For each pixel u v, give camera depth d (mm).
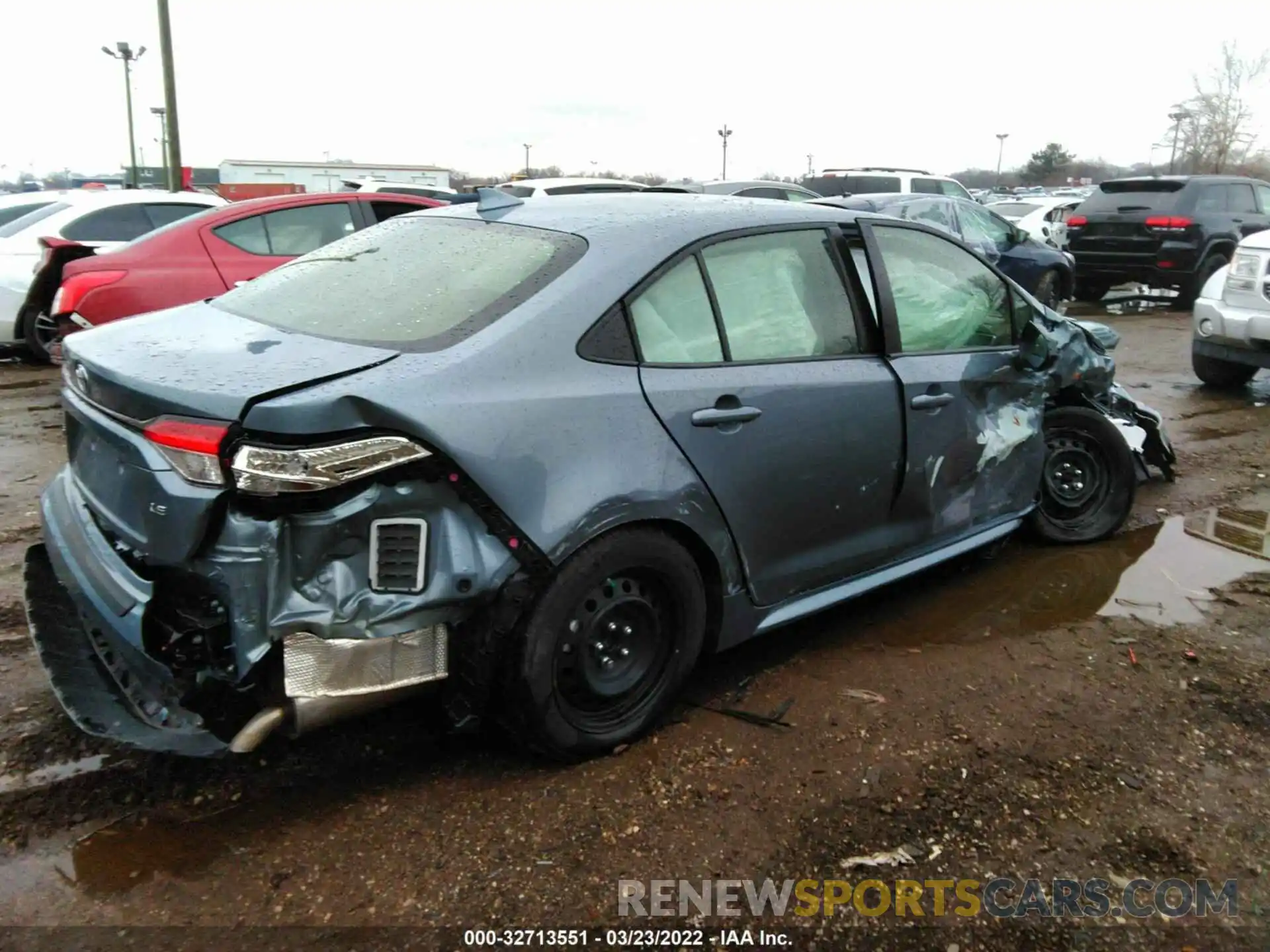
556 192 13641
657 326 3016
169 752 2625
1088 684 3523
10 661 3453
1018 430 4238
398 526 2500
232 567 2402
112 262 6773
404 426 2434
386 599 2492
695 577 3059
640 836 2654
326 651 2465
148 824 2648
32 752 2918
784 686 3467
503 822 2691
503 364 2662
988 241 11977
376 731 3111
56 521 3023
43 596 3203
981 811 2797
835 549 3559
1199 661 3695
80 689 2852
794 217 3518
